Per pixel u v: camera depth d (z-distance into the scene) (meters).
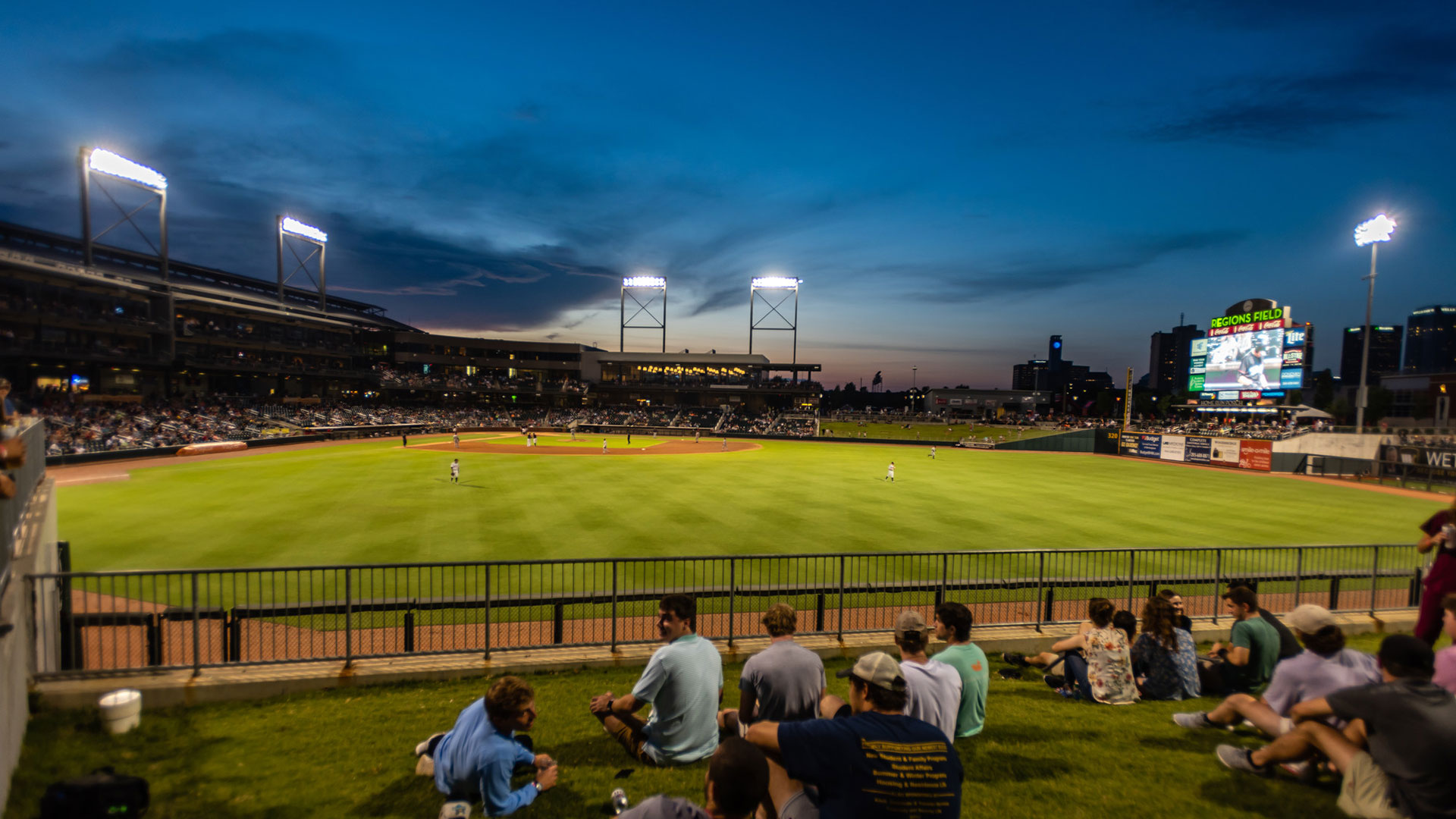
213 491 28.53
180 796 5.11
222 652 9.40
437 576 16.34
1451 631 5.08
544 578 16.42
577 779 5.40
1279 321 63.28
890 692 3.37
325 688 7.95
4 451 4.55
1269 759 5.18
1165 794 5.02
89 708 7.08
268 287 81.12
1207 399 71.56
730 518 24.77
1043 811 4.73
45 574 7.30
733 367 106.94
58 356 49.19
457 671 8.48
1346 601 14.46
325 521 22.56
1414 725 3.97
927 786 3.11
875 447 70.00
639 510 25.91
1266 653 7.38
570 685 8.23
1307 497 34.00
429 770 5.48
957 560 18.56
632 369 107.50
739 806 2.65
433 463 41.50
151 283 56.56
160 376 59.50
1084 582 12.70
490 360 99.81
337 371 77.81
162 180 57.56
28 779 5.43
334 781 5.42
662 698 5.48
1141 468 50.44
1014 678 8.77
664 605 5.70
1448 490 38.47
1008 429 83.75
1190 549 11.77
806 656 4.97
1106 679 7.38
